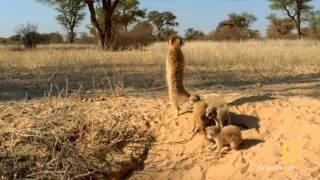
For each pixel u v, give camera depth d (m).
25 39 10.79
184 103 2.40
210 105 2.18
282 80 3.38
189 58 4.82
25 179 2.04
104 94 2.85
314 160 1.91
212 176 2.02
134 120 2.36
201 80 3.39
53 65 4.38
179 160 2.14
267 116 2.24
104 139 2.28
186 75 3.63
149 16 17.88
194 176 2.05
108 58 5.02
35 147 2.19
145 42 8.94
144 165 2.18
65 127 2.30
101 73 3.77
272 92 2.79
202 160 2.10
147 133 2.29
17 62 4.65
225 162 2.05
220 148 2.11
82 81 3.38
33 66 4.28
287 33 15.66
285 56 4.55
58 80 3.42
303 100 2.38
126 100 2.65
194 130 2.22
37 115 2.39
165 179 2.08
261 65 4.12
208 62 4.50
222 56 4.80
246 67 4.11
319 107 2.28
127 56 5.25
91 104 2.57
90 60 4.83
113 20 12.27
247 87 3.05
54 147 2.15
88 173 2.07
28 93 2.94
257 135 2.14
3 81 3.37
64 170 2.08
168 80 2.34
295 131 2.11
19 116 2.41
